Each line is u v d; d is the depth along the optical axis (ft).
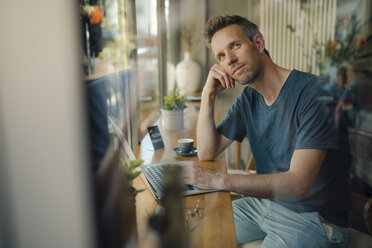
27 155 1.28
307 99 3.26
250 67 3.59
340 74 3.39
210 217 2.17
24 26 1.18
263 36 3.84
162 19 3.67
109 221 1.50
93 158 1.38
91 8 2.20
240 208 3.50
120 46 2.80
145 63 3.62
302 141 3.21
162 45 3.79
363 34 3.55
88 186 1.36
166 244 1.58
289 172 3.11
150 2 3.54
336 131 3.18
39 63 1.21
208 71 4.04
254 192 2.91
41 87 1.23
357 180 3.18
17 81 1.22
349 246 2.89
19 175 1.30
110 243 1.47
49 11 1.18
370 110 3.18
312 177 3.09
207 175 2.89
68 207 1.35
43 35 1.19
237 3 3.72
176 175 1.62
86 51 2.06
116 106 2.71
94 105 1.59
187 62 4.00
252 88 3.62
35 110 1.25
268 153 3.55
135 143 3.58
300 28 3.90
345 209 3.14
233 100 3.82
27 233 1.35
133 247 1.53
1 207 1.31
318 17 3.82
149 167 2.99
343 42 3.67
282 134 3.40
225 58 3.62
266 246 2.84
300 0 3.90
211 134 3.55
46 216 1.35
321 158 3.14
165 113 4.02
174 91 4.07
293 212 3.10
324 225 2.93
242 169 4.75
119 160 1.72
